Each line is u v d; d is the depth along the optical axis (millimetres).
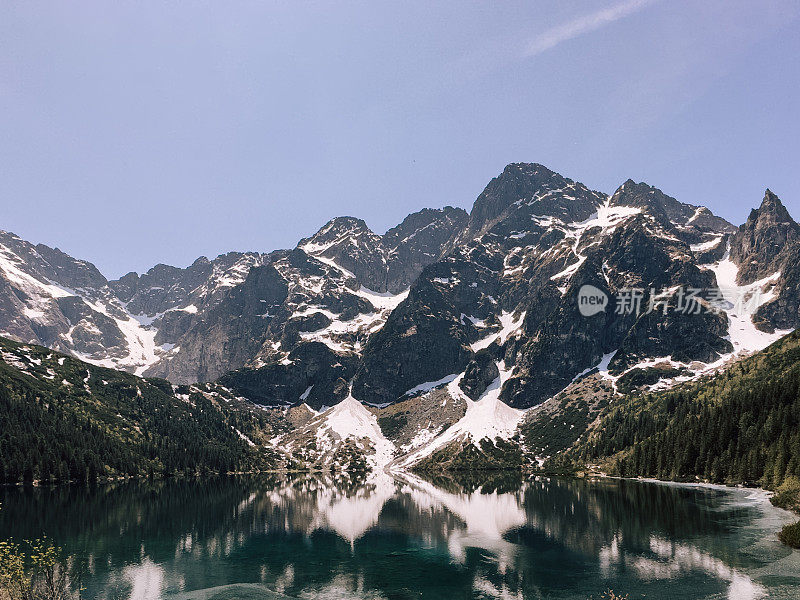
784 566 85875
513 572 90438
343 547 112500
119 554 105625
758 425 192375
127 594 81062
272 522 142500
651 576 83875
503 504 167250
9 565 57688
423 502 178875
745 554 94125
